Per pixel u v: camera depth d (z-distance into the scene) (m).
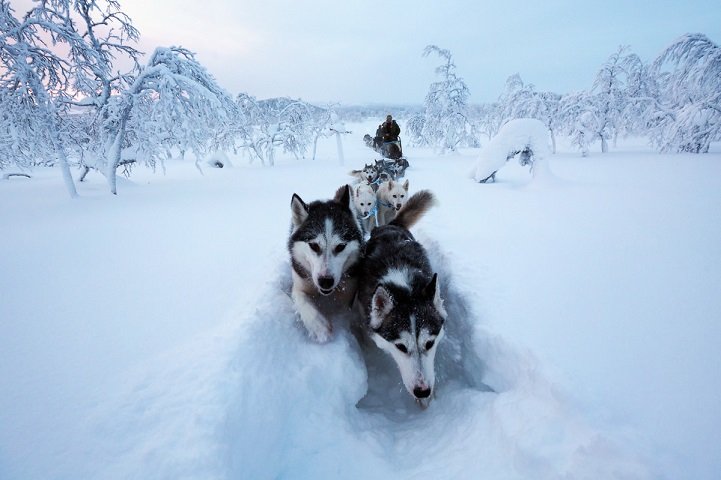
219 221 6.55
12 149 9.40
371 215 6.27
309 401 2.48
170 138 11.64
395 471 2.15
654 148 18.25
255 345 2.52
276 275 3.78
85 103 10.68
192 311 3.09
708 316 2.50
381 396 3.04
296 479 2.06
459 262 3.84
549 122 19.00
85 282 3.82
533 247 4.22
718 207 5.56
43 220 6.96
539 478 1.72
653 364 2.07
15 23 9.45
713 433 1.61
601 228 4.83
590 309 2.71
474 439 2.17
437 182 10.53
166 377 2.13
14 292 3.58
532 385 2.14
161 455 1.64
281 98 22.09
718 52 15.04
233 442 1.86
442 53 21.38
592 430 1.69
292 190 10.00
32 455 1.67
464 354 2.97
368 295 3.00
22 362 2.39
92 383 2.16
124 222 6.66
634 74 17.97
